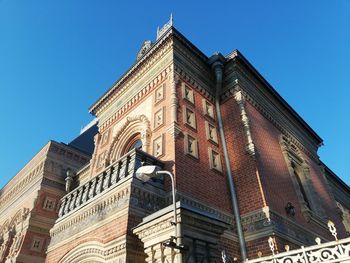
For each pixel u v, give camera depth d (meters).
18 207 19.23
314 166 14.59
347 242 3.69
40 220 16.67
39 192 17.55
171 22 13.65
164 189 7.30
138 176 5.70
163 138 8.71
